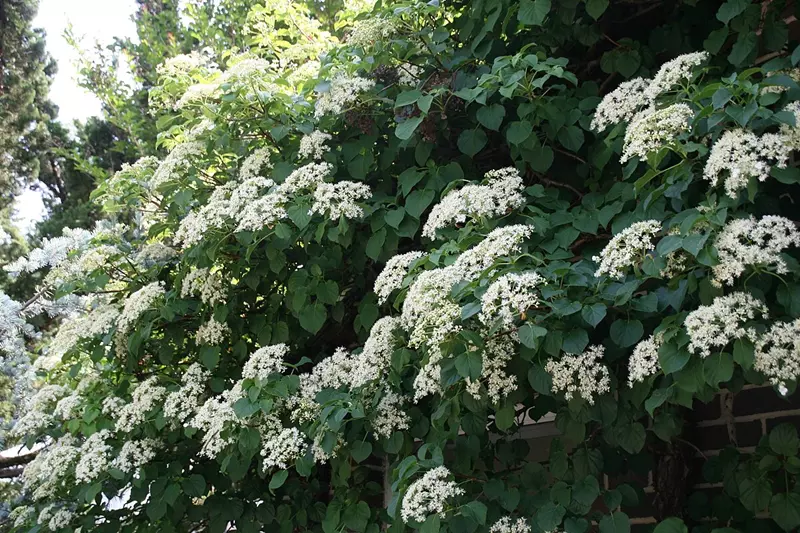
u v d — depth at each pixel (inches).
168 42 345.7
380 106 138.6
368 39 136.3
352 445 123.0
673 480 119.1
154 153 327.3
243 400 121.6
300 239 141.1
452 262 105.9
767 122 88.3
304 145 136.5
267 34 195.9
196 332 152.7
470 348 97.7
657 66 134.8
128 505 154.3
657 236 101.3
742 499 98.9
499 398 103.2
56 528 147.4
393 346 115.0
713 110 92.0
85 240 177.5
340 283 144.5
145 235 188.2
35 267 178.1
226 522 140.1
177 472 142.5
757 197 99.3
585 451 108.0
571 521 99.0
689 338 84.7
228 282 145.0
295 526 142.8
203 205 155.1
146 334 144.3
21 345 202.1
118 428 142.2
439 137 138.3
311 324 134.9
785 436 97.1
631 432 100.4
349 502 130.6
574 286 97.5
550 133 124.0
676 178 97.2
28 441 166.2
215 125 150.4
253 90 141.5
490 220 113.0
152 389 143.2
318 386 125.7
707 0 128.1
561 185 129.9
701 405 123.0
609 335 102.0
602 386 94.6
